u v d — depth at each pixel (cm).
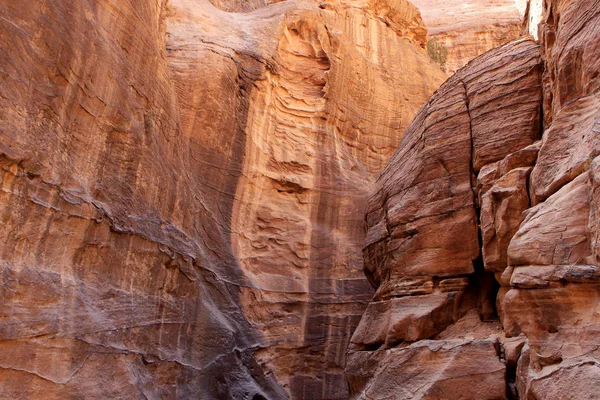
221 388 1067
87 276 802
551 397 589
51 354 694
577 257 628
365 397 898
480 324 877
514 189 819
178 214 1109
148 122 1010
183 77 1422
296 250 1482
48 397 678
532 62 935
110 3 934
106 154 878
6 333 631
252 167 1488
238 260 1369
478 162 945
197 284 1108
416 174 1027
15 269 661
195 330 1062
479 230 920
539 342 642
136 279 910
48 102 743
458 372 764
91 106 844
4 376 632
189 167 1269
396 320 941
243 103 1514
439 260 942
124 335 841
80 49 818
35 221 703
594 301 599
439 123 1027
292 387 1347
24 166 686
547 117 870
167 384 946
